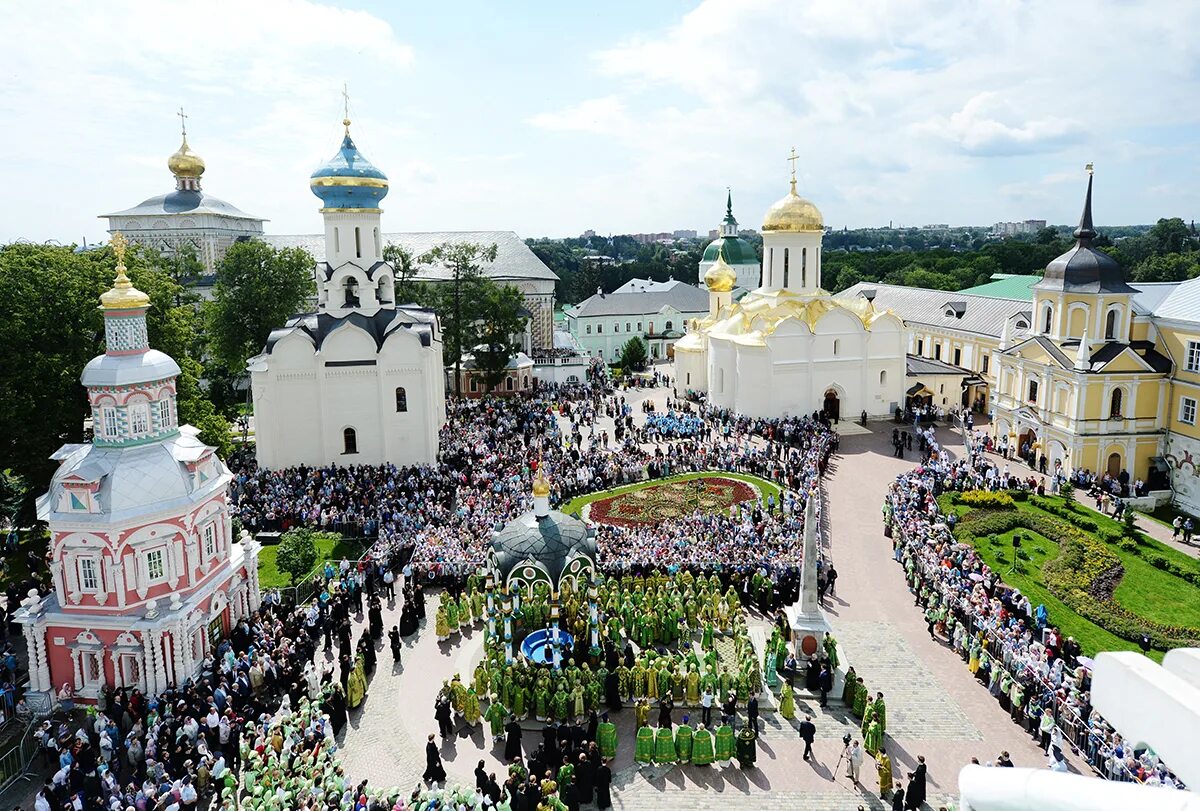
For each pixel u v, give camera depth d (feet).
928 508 170.50
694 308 470.80
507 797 85.15
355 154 210.18
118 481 107.24
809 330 254.88
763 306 266.77
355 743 100.53
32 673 108.58
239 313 286.66
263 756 89.15
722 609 126.82
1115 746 89.86
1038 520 166.50
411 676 115.75
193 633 111.65
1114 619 124.98
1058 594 134.92
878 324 261.65
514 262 387.55
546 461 199.93
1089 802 23.91
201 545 115.75
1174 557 151.12
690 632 124.88
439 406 232.12
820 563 140.36
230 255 286.25
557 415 279.28
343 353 203.10
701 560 140.87
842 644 122.31
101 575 106.83
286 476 193.16
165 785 86.28
